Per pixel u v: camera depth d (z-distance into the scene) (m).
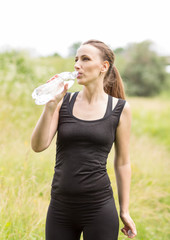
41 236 2.81
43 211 3.14
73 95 1.98
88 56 1.89
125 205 2.06
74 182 1.83
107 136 1.87
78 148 1.84
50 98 1.73
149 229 3.63
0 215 2.82
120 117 1.94
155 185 4.87
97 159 1.86
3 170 3.88
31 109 6.21
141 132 9.34
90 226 1.85
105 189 1.89
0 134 4.95
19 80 6.97
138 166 5.50
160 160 6.16
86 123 1.85
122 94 2.28
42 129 1.77
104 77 2.16
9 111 5.87
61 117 1.92
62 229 1.88
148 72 37.94
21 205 3.00
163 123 10.70
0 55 7.45
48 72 7.22
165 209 4.29
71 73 1.83
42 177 3.88
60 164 1.89
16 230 2.73
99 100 1.95
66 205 1.86
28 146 4.47
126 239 3.20
